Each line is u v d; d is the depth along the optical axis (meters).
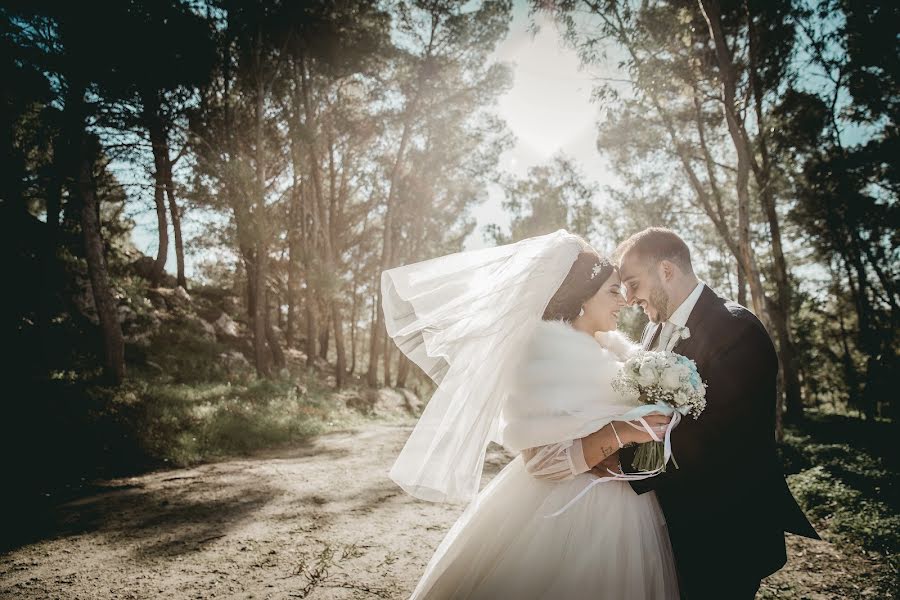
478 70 22.20
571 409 1.58
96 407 8.70
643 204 16.25
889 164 15.88
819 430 13.35
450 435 1.78
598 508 1.65
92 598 3.03
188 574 3.40
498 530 1.76
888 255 18.52
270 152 20.75
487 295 1.84
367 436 10.91
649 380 1.50
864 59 14.03
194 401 10.95
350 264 29.16
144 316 15.89
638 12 10.42
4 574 3.41
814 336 28.80
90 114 10.62
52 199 11.78
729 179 15.71
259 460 7.96
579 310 1.80
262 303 16.80
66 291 13.48
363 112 23.36
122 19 10.45
